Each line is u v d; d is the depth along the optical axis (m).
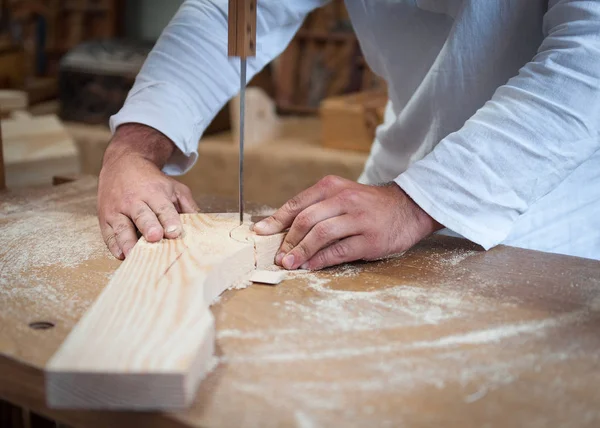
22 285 1.03
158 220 1.20
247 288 1.05
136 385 0.71
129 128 1.43
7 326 0.89
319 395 0.74
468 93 1.37
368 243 1.13
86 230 1.32
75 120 3.20
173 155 1.49
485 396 0.74
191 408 0.72
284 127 3.16
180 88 1.46
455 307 0.97
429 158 1.16
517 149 1.12
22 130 1.89
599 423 0.69
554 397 0.74
